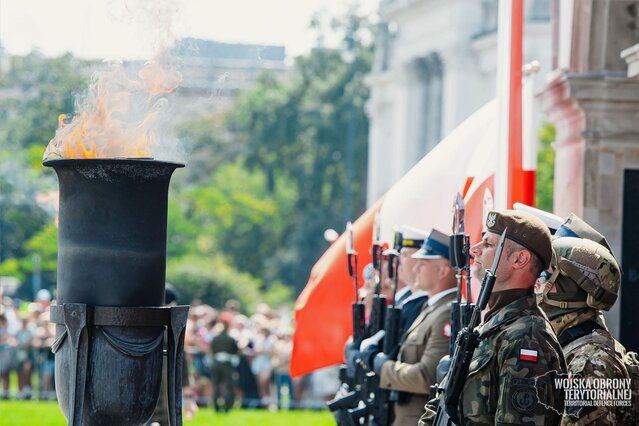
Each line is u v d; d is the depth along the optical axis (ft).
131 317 23.91
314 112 260.42
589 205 38.70
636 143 38.52
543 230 20.84
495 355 20.31
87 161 23.86
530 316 20.35
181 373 24.44
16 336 88.69
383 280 36.83
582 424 22.30
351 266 35.86
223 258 247.70
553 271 23.53
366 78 220.43
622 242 38.60
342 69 262.47
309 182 257.34
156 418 41.47
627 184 38.60
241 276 203.92
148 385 24.17
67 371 23.91
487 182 34.42
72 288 24.22
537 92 42.22
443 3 169.68
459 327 25.16
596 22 38.37
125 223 24.12
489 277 20.43
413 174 37.35
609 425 22.35
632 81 37.99
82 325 23.67
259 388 88.48
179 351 24.43
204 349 88.48
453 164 36.86
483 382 20.30
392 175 213.05
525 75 35.53
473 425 20.33
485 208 34.09
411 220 37.06
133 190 24.12
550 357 19.90
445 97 167.43
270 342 89.20
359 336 35.22
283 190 260.62
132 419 24.07
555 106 40.40
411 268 33.24
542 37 86.74
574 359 22.80
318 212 255.70
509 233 20.77
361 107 258.98
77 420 23.58
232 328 89.86
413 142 189.06
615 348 23.07
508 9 32.68
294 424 72.54
